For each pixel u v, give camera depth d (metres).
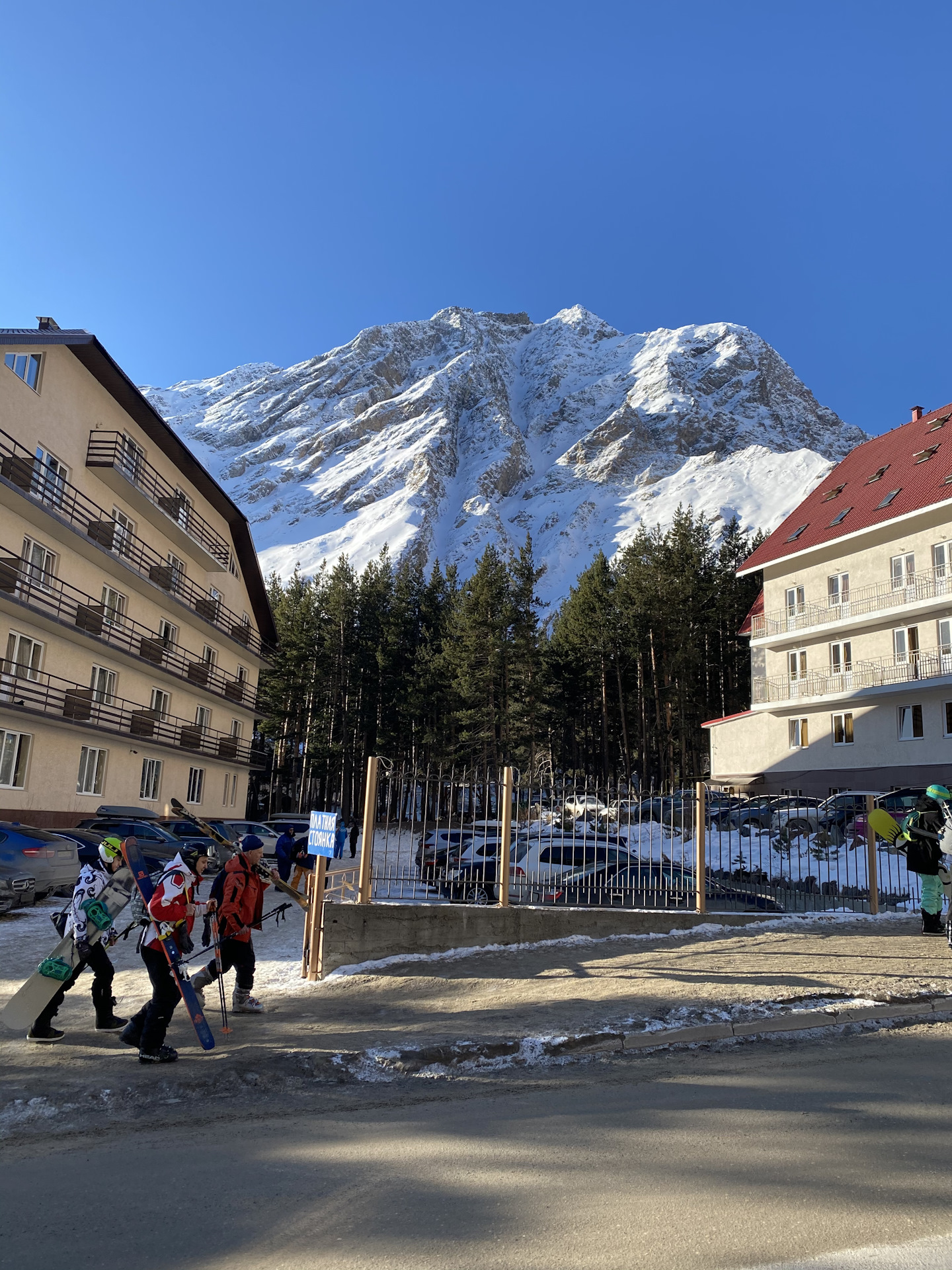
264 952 12.46
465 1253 3.61
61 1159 4.80
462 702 57.75
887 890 14.66
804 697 41.62
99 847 7.38
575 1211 4.01
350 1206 4.10
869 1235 3.75
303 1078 6.31
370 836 10.64
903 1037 7.54
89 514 28.50
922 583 36.56
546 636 68.00
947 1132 5.07
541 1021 7.51
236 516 42.38
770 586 45.78
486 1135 5.12
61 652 26.97
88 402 28.64
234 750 41.69
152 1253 3.65
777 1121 5.29
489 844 14.13
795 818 22.19
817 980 8.99
